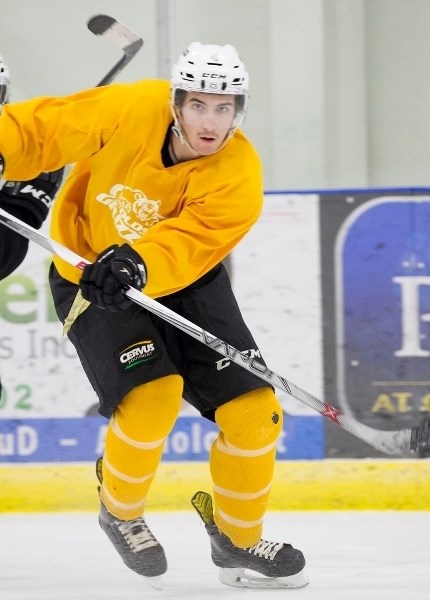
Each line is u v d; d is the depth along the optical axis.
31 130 8.62
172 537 11.67
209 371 8.77
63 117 8.58
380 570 9.99
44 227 13.27
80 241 8.95
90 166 8.70
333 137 19.00
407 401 13.15
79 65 19.42
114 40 10.00
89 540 11.48
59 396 13.16
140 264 7.89
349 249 13.12
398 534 11.70
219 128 8.05
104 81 10.13
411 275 13.12
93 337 8.54
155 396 8.32
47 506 13.20
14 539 11.58
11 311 13.16
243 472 8.81
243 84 8.05
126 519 8.75
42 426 13.19
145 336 8.42
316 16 18.72
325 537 11.59
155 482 13.15
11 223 8.38
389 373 13.16
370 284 13.14
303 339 13.16
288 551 9.12
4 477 13.19
